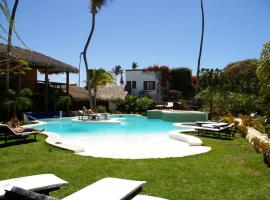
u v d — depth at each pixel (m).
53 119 26.33
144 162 8.70
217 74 42.62
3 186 4.36
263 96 18.42
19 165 8.20
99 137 16.23
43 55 30.94
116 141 14.42
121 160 8.91
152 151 11.02
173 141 14.24
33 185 4.34
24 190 3.32
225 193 6.14
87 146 12.64
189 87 46.81
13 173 7.32
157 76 44.06
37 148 10.92
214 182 6.88
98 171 7.60
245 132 15.43
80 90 38.03
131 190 3.93
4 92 22.94
